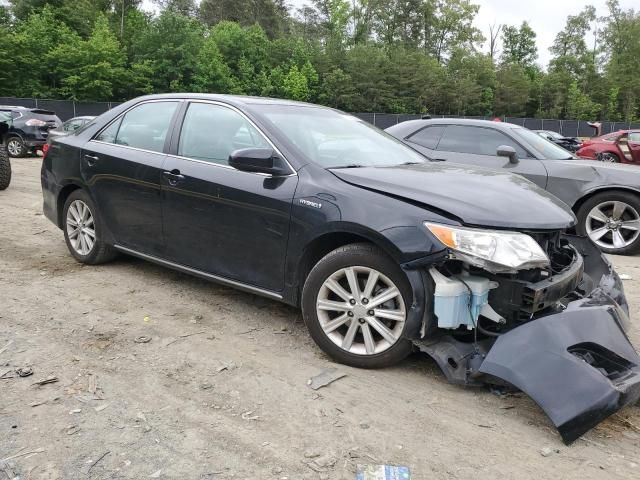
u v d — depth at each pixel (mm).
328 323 3447
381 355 3295
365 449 2627
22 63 37406
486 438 2736
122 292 4660
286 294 3689
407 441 2699
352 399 3057
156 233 4477
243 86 46594
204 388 3146
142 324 4020
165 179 4297
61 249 5973
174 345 3688
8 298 4441
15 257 5613
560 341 2797
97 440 2635
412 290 3066
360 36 71375
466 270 3098
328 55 53094
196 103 4434
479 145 7500
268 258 3732
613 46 80188
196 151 4238
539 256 3008
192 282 4957
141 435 2686
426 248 3004
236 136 4051
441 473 2471
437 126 7914
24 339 3703
